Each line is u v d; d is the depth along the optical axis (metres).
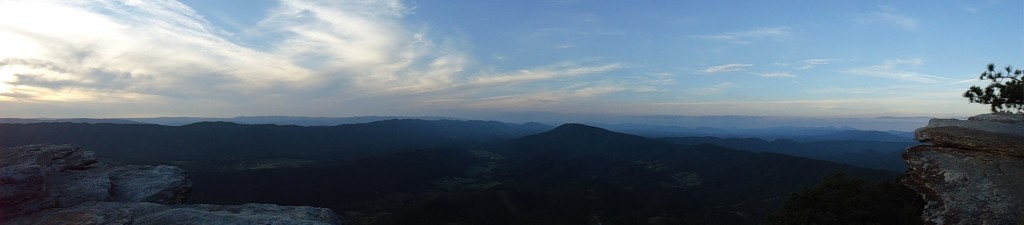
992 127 20.08
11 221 14.56
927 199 18.70
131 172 22.27
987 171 17.41
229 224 15.74
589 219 114.19
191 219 15.80
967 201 16.58
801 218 26.28
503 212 116.50
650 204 126.44
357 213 120.25
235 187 123.81
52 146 21.56
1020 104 33.56
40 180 16.00
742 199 138.00
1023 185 16.06
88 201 17.28
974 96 36.22
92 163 22.22
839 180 28.53
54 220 14.84
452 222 101.31
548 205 127.38
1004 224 15.02
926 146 20.86
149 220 15.49
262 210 18.44
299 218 17.59
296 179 140.75
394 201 138.38
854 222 24.52
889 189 27.88
